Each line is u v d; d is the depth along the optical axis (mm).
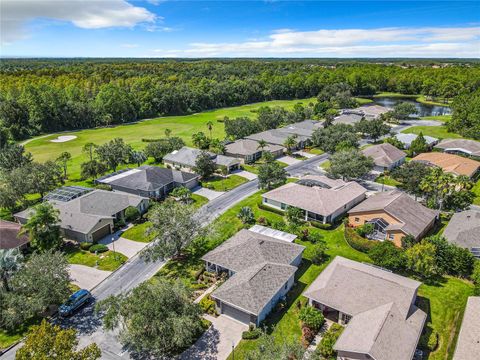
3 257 36125
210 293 41344
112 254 49969
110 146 83250
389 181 76375
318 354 30828
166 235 45000
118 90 153000
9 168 75625
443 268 43438
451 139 99875
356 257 48562
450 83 180750
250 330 35406
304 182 70250
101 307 32938
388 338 30297
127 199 62438
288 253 44875
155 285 33719
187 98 171625
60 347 26203
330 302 36312
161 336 30625
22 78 168875
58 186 74250
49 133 127500
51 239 47688
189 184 73750
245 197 69000
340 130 97312
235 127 111500
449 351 32500
